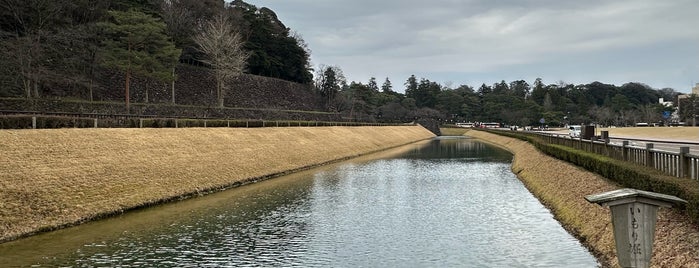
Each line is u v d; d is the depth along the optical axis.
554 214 20.55
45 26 53.16
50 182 19.58
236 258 14.39
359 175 35.81
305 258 14.45
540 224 18.75
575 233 16.70
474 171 38.84
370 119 121.00
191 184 26.61
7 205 16.95
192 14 89.00
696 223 11.38
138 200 22.28
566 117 148.75
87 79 54.91
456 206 23.02
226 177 30.05
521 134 67.88
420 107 183.62
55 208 18.34
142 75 59.06
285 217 20.41
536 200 24.48
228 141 37.94
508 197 25.56
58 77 49.97
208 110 63.56
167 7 80.38
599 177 20.39
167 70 59.12
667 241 11.50
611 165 18.61
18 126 24.69
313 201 24.41
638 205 7.90
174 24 77.94
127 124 32.59
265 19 114.12
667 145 37.16
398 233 17.61
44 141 22.66
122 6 63.78
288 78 115.56
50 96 52.28
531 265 13.57
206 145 34.34
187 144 32.62
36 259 14.01
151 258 14.28
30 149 21.23
